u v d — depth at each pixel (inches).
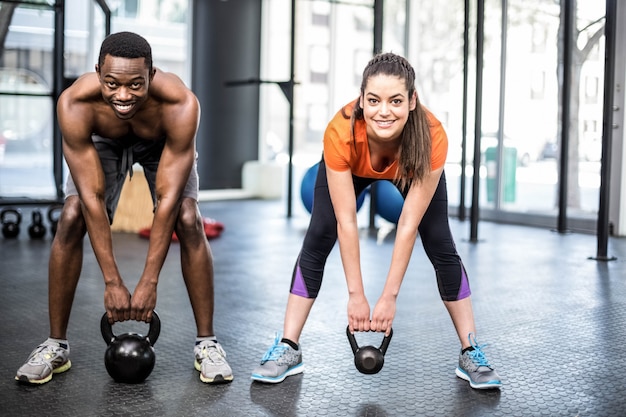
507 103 240.7
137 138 77.9
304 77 327.3
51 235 194.5
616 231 205.6
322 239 80.2
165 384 79.2
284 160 335.6
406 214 72.6
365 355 70.9
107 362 77.4
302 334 101.0
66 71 278.5
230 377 79.5
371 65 68.7
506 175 242.1
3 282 136.5
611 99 158.4
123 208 207.9
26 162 280.2
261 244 188.4
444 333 101.7
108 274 74.5
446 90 263.3
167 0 300.8
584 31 213.6
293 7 240.2
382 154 74.4
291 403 73.7
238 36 311.3
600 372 84.1
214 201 300.7
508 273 148.7
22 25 267.4
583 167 217.5
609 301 122.9
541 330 103.6
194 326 105.2
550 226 225.8
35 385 78.3
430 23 268.2
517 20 235.9
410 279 142.0
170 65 304.2
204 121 307.4
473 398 75.4
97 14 283.0
